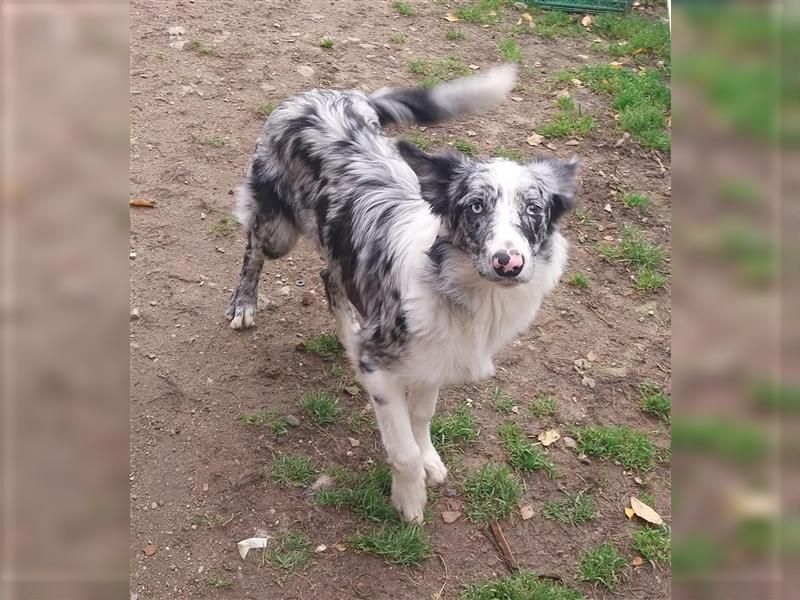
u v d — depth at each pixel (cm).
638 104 662
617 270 512
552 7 833
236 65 657
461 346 311
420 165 303
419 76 680
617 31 797
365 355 329
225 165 555
